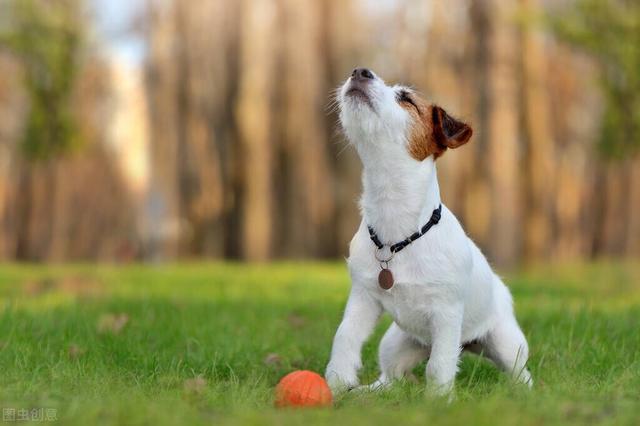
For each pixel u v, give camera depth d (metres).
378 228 4.80
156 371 5.14
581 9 16.47
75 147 20.16
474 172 19.59
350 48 20.78
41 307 8.16
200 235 21.77
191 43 20.77
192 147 21.06
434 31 19.97
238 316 7.91
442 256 4.73
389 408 4.12
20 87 20.75
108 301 8.82
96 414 3.72
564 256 24.00
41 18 19.31
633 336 6.29
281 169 21.67
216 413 3.90
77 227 25.03
